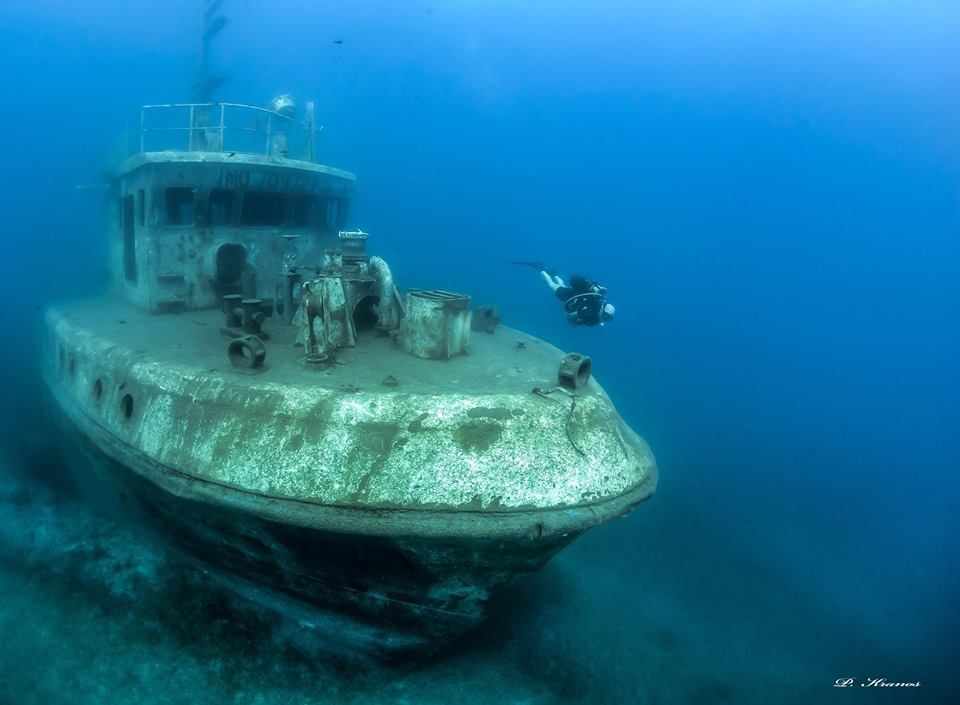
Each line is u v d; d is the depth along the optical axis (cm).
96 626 519
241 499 370
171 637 512
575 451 396
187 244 684
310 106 806
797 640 758
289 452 373
